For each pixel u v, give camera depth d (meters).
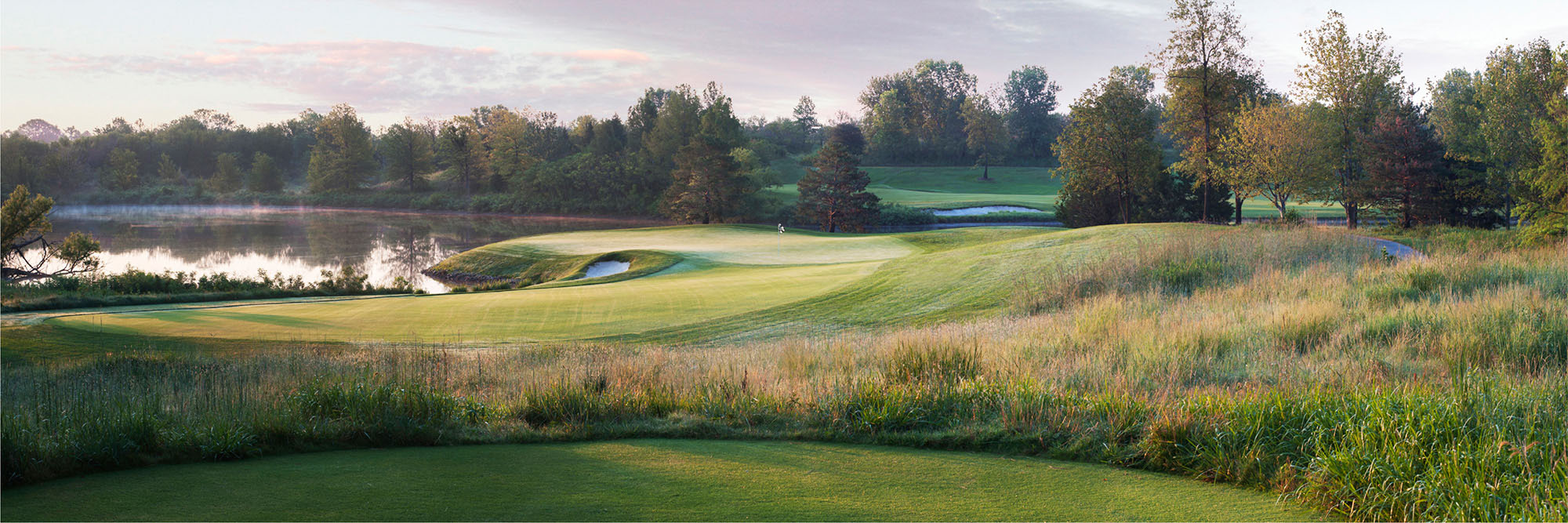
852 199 73.56
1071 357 10.59
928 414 7.14
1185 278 17.69
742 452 6.27
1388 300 13.28
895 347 10.70
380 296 29.73
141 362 12.51
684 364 11.26
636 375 9.66
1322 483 4.85
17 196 46.16
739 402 7.90
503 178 117.12
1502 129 36.50
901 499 4.91
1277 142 37.25
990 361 10.24
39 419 6.38
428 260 53.53
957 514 4.62
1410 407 5.87
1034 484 5.30
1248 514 4.64
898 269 24.97
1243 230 22.41
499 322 19.88
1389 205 40.03
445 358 11.99
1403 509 4.41
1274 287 15.45
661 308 21.31
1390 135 38.38
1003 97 157.50
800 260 37.16
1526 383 7.55
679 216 84.19
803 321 18.64
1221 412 6.21
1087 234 26.66
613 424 7.33
